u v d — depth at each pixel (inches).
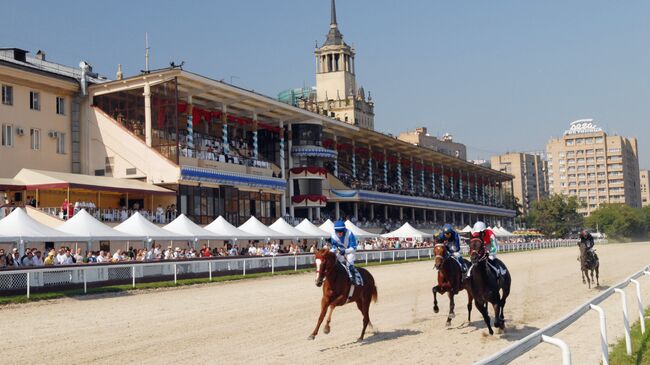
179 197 1807.3
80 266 970.7
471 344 552.7
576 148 7524.6
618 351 500.1
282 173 2404.0
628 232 5620.1
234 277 1252.5
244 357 500.7
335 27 5329.7
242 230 1573.6
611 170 7352.4
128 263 1063.0
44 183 1519.4
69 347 548.1
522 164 7534.5
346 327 648.4
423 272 1445.6
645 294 986.1
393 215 3201.3
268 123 2472.9
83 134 1907.0
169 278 1149.7
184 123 2091.5
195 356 506.0
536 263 1808.6
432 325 660.1
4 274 869.2
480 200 4350.4
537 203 5034.5
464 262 666.2
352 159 2950.3
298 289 1056.8
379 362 480.4
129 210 1640.0
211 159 2010.3
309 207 2477.9
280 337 591.2
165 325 668.1
